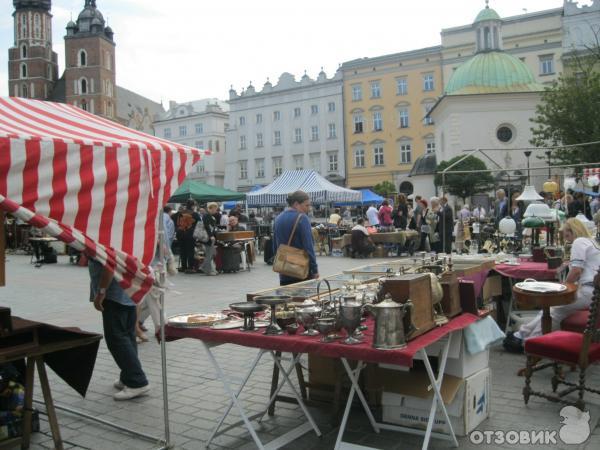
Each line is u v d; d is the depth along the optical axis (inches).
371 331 136.6
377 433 154.6
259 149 2581.2
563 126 1063.0
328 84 2404.0
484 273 222.7
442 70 2193.7
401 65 2258.9
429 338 126.0
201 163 2977.4
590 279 207.8
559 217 335.0
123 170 142.1
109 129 162.4
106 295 182.1
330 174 2411.4
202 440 154.5
